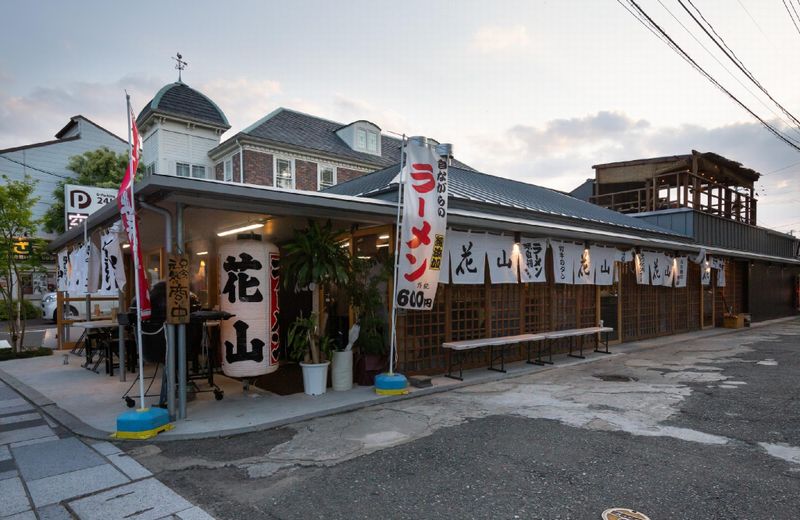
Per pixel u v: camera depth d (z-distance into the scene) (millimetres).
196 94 19250
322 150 18641
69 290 8828
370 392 6449
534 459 4102
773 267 20234
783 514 3111
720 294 16094
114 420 5289
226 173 18141
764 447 4340
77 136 22281
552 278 9641
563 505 3270
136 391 6754
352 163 19750
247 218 6766
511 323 8828
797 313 22297
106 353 8094
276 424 5074
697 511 3158
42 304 20328
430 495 3449
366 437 4703
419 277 6391
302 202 5410
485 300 8383
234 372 5922
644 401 6000
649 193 18219
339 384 6582
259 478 3758
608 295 11203
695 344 11445
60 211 20531
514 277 8188
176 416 5246
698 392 6453
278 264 6312
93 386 7117
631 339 11781
